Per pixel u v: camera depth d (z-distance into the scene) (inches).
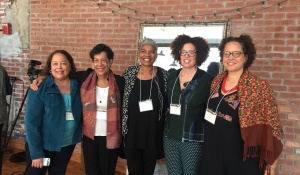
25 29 159.3
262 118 65.6
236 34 113.7
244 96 66.7
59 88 84.0
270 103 65.4
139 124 87.8
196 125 79.8
